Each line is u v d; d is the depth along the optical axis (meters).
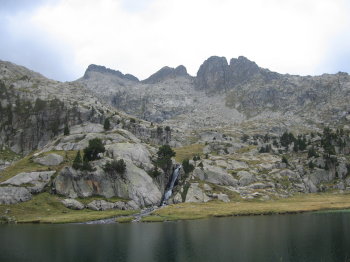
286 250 76.38
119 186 167.62
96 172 165.50
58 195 154.00
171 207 156.00
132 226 113.19
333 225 106.88
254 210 143.88
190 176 191.50
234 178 199.38
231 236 93.12
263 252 74.88
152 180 183.25
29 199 146.50
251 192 185.75
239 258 70.50
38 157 186.00
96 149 178.88
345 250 75.50
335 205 157.00
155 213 143.50
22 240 89.38
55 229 107.00
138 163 189.88
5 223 121.19
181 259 70.44
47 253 76.44
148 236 94.69
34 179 158.50
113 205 155.62
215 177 192.62
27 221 122.56
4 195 142.12
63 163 180.75
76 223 121.25
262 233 96.31
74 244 84.88
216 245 82.56
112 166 170.12
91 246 82.50
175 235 95.75
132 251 77.94
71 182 159.12
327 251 74.81
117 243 85.62
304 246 79.69
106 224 118.44
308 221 116.25
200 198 173.00
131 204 161.38
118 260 70.44
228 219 127.25
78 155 168.62
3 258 72.50
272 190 193.12
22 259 71.50
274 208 148.25
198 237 92.50
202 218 131.38
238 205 159.00
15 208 137.00
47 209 140.75
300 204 160.75
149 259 71.00
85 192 159.12
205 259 70.19
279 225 109.06
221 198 173.62
